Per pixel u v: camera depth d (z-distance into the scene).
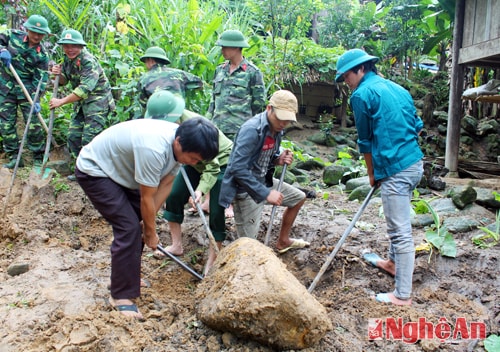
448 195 5.05
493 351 2.70
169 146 2.67
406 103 3.19
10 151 5.49
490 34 6.54
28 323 2.82
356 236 4.12
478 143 9.89
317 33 12.35
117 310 2.93
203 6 8.46
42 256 3.92
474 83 9.90
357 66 3.22
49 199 5.02
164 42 6.75
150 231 2.89
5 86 5.34
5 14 7.39
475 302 3.23
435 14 10.12
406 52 11.02
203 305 2.77
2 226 4.55
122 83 5.81
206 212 4.79
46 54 5.56
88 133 5.27
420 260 3.63
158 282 3.72
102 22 7.23
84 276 3.55
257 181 3.23
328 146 9.16
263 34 10.35
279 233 4.40
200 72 6.67
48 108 6.08
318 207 5.24
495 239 3.84
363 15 11.21
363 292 3.44
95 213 4.86
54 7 7.01
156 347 2.64
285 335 2.52
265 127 3.19
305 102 10.45
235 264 2.68
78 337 2.68
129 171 2.85
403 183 3.09
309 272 3.92
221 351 2.58
